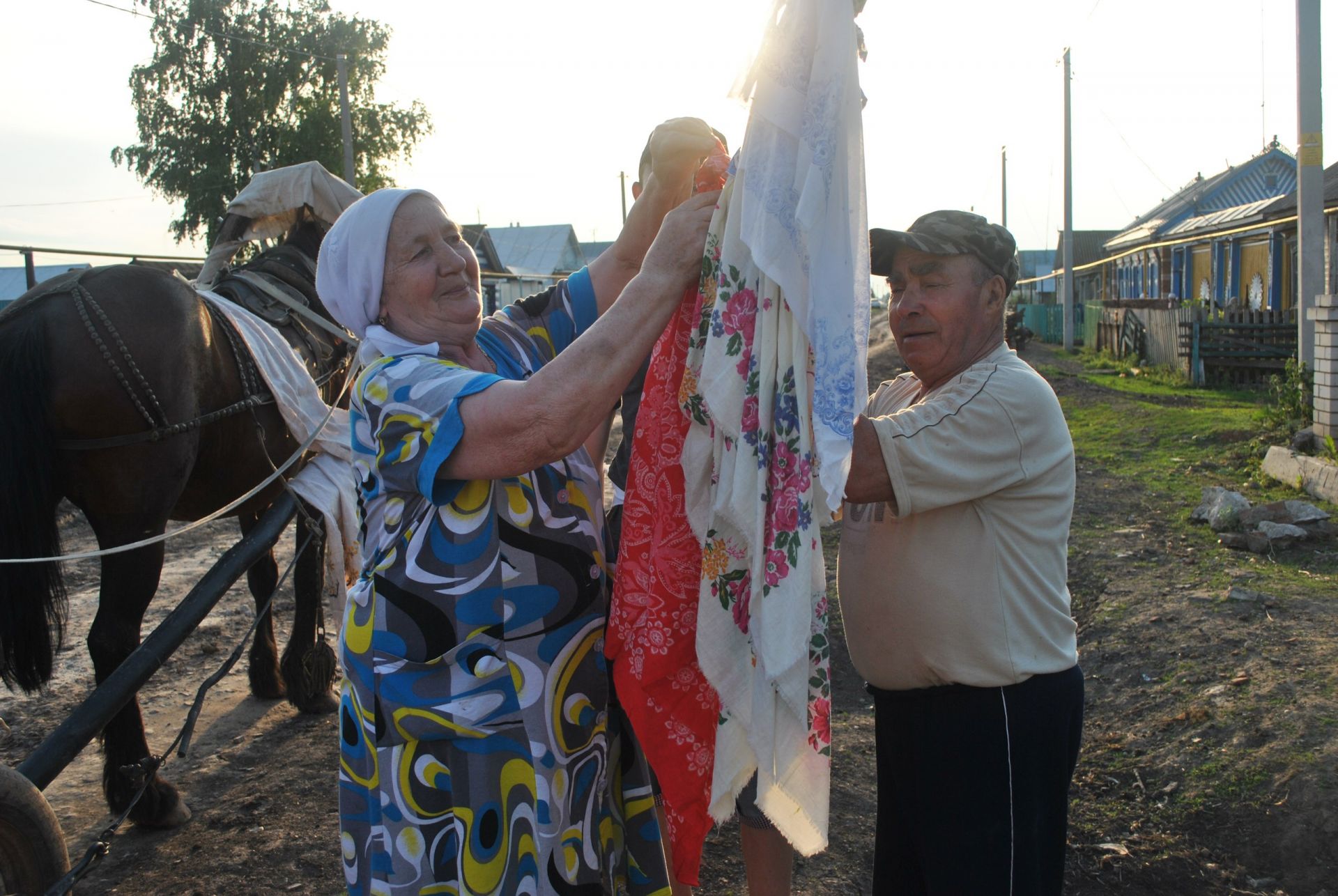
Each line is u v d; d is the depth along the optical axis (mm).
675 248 1610
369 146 28078
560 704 1708
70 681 4773
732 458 1582
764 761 1502
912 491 1659
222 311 3744
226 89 27062
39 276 14984
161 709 4449
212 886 3057
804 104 1510
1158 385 14328
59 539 3113
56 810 3582
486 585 1647
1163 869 2984
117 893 3025
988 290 1854
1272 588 4617
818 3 1505
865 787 3518
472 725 1630
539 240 46531
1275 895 2834
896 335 1925
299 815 3486
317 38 27859
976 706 1780
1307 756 3207
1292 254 16656
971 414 1695
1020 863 1765
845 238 1501
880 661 1886
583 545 1779
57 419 3062
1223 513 5734
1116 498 6730
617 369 1553
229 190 27188
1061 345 26766
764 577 1527
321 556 4047
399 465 1600
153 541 3143
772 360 1542
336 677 4875
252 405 3689
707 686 1739
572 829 1709
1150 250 25297
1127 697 3895
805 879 2994
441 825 1659
